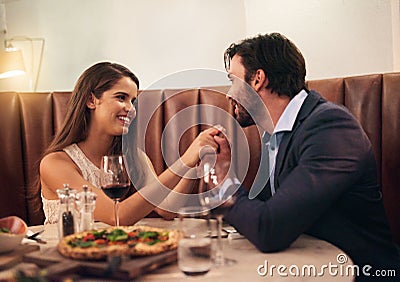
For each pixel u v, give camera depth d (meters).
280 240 1.48
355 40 2.69
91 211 1.65
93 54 3.60
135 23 3.46
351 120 1.68
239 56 1.89
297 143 1.68
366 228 1.73
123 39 3.50
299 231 1.50
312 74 2.84
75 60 3.66
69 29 3.65
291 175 1.58
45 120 2.79
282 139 1.76
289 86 1.84
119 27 3.51
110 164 1.70
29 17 3.75
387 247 1.74
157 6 3.40
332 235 1.67
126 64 3.51
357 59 2.69
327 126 1.64
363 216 1.72
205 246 1.25
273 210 1.49
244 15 3.20
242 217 1.52
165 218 2.04
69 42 3.66
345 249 1.67
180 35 3.36
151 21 3.42
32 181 2.77
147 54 3.44
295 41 2.88
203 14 3.29
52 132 2.79
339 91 2.48
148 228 1.53
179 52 3.37
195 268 1.24
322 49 2.79
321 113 1.68
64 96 2.80
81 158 2.19
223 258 1.41
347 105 2.46
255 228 1.48
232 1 3.22
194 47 3.33
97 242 1.37
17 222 1.61
